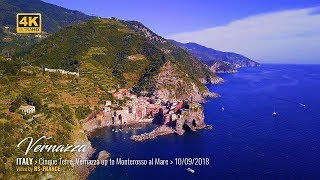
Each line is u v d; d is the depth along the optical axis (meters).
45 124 196.12
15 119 180.62
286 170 193.88
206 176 187.12
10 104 194.62
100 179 181.62
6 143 161.62
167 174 189.50
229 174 189.75
